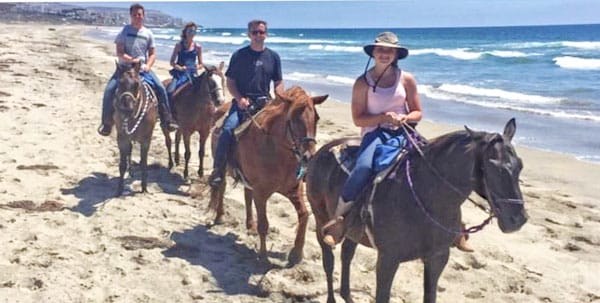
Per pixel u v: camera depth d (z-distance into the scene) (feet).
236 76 25.70
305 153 21.13
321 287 22.90
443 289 23.65
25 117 51.75
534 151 47.44
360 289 23.03
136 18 32.89
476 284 24.18
